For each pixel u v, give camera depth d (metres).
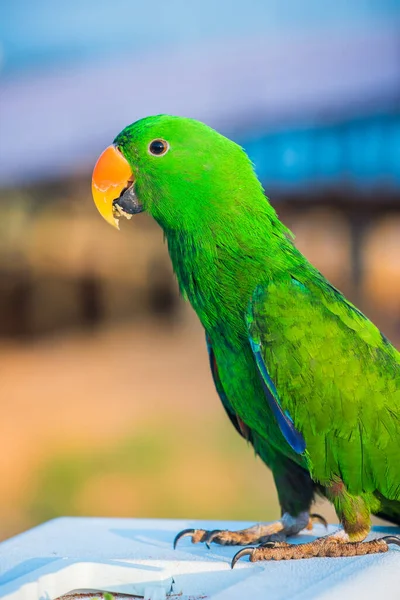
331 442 2.93
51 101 16.27
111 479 8.42
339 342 2.97
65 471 8.73
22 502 7.88
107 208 3.32
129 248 19.25
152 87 15.44
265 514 7.26
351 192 12.55
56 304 18.47
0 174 15.88
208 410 11.57
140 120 3.30
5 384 13.52
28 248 18.14
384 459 2.91
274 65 14.41
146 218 18.00
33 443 9.95
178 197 3.15
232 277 3.12
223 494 7.87
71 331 18.34
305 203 13.72
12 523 7.33
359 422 2.91
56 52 18.47
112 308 19.03
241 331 3.11
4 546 2.92
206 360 15.51
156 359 15.62
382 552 2.71
